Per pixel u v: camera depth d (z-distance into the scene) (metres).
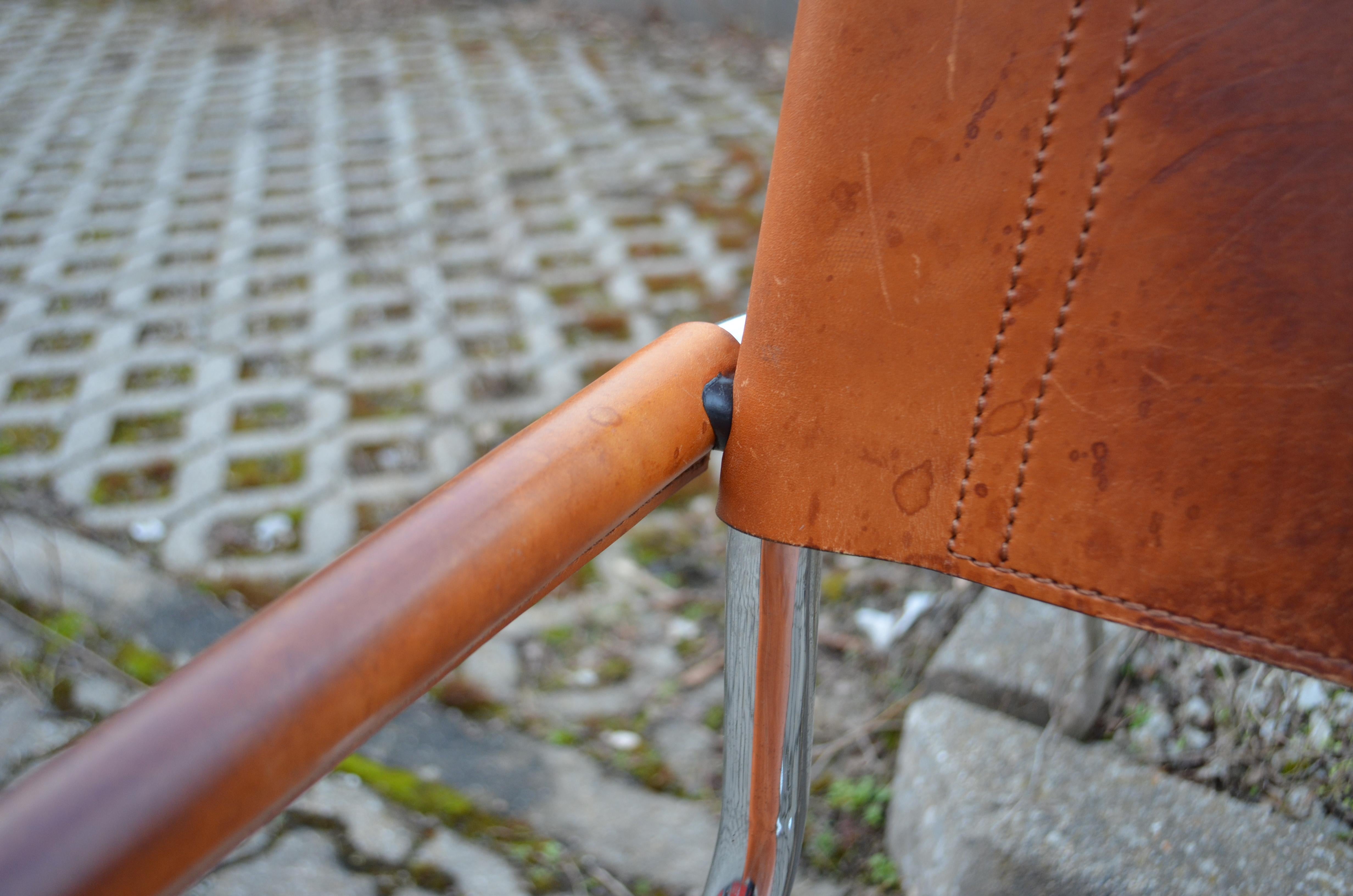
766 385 0.44
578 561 0.40
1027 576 0.41
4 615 1.77
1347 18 0.33
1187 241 0.36
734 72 4.69
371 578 0.33
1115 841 0.98
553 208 3.42
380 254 3.13
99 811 0.25
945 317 0.40
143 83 4.62
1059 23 0.36
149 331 2.74
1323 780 0.99
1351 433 0.35
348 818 1.42
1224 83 0.34
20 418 2.37
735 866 0.52
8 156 3.85
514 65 4.83
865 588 1.78
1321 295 0.35
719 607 1.83
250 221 3.36
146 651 1.72
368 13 5.59
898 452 0.42
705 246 3.15
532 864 1.35
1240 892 0.91
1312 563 0.37
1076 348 0.38
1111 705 1.20
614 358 2.60
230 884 1.31
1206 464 0.37
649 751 1.54
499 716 1.61
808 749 0.52
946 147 0.39
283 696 0.29
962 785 1.09
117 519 2.04
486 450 2.26
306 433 2.33
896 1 0.38
